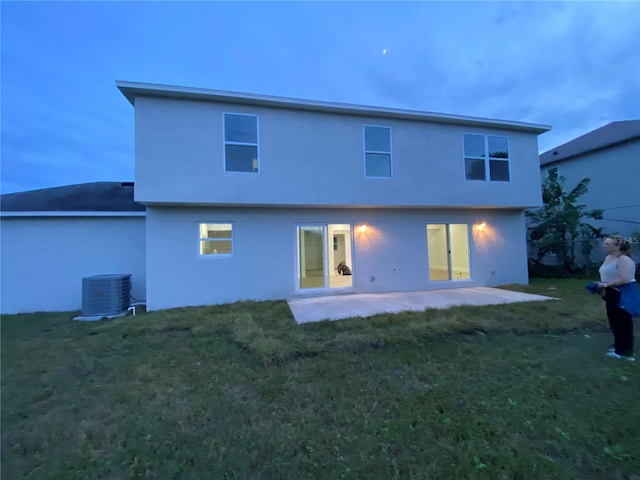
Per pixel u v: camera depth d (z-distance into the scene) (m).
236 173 7.80
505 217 10.84
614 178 13.24
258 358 4.25
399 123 9.20
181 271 7.99
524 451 2.27
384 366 3.93
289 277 8.78
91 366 4.15
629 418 2.68
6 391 3.46
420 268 9.91
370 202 8.81
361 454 2.28
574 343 4.66
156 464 2.24
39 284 8.51
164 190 7.34
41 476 2.16
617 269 4.04
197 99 7.60
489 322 5.54
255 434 2.57
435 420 2.70
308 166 8.35
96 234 8.86
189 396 3.27
